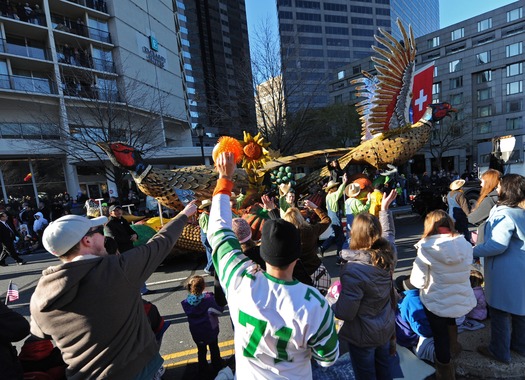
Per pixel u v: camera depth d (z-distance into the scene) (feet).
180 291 16.92
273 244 3.94
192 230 20.84
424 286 7.56
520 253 7.40
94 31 77.00
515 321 8.14
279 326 3.75
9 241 27.43
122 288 4.86
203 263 22.27
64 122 52.49
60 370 7.05
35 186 69.62
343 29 185.16
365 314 6.36
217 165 5.49
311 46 169.89
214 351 9.01
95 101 47.55
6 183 66.49
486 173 13.34
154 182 20.45
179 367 9.69
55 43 73.36
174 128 102.99
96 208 25.09
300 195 26.94
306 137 53.16
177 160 86.69
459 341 9.27
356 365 6.72
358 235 6.65
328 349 3.91
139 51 85.92
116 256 5.07
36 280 22.20
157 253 5.48
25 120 66.49
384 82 27.73
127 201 53.26
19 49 67.92
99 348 4.74
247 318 3.91
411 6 292.40
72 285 4.47
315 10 174.40
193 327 8.71
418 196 33.06
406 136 28.02
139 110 56.95
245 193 21.42
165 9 100.27
